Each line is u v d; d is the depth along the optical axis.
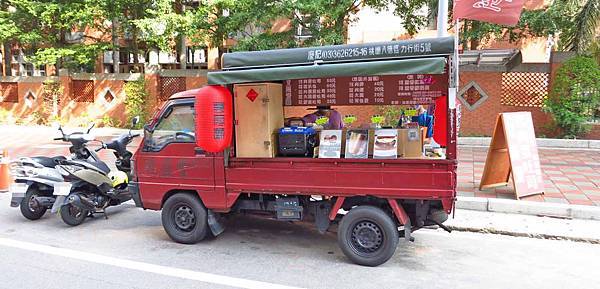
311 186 5.09
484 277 4.66
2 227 6.49
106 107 19.92
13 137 16.64
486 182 7.80
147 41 18.00
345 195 4.98
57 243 5.77
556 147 12.19
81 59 18.16
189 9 16.83
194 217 5.62
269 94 5.26
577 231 5.99
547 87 13.21
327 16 13.49
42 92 21.47
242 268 4.91
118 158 7.41
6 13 18.59
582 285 4.47
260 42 14.00
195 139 5.43
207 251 5.46
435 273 4.77
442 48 4.56
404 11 14.79
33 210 6.80
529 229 6.09
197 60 23.83
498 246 5.62
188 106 5.65
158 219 6.93
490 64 13.88
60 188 6.30
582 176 8.79
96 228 6.45
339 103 6.44
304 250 5.50
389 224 4.81
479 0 7.22
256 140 5.30
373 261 4.89
